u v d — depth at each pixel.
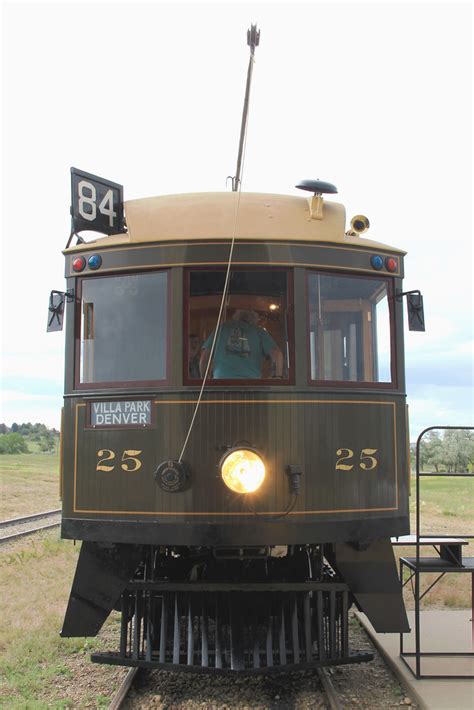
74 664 5.28
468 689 4.54
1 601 7.07
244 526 4.25
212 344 4.34
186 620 4.51
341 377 4.60
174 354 4.45
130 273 4.66
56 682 4.88
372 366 4.74
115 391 4.55
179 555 4.98
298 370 4.44
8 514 15.83
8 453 53.06
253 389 4.37
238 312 4.57
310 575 4.72
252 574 4.76
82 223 4.78
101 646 5.71
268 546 4.37
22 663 5.23
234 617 4.40
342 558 4.54
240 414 4.35
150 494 4.37
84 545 4.61
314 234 4.60
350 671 5.09
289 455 4.35
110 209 4.99
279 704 4.43
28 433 80.69
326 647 4.53
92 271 4.74
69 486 4.59
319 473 4.39
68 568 8.84
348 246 4.70
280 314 4.57
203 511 4.29
